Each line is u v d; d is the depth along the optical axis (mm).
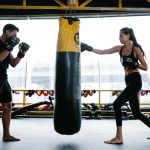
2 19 7164
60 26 2404
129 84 2496
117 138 2496
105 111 6066
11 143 2408
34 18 7172
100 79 7320
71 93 2230
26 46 2510
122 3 6723
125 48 2588
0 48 2324
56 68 2314
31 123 4668
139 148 2242
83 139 2762
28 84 7098
